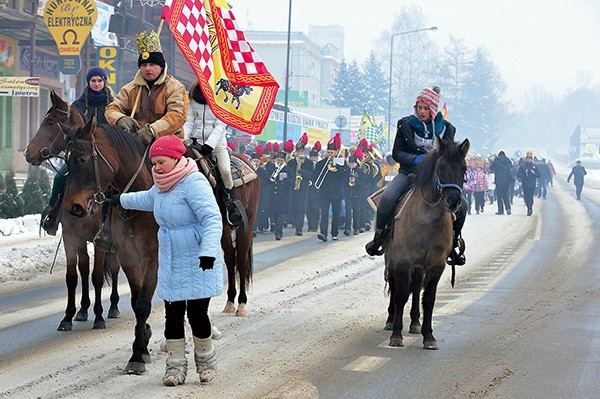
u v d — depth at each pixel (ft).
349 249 64.39
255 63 35.94
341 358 28.45
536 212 115.14
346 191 77.61
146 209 24.57
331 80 438.81
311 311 37.58
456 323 35.35
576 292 44.09
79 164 26.27
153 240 26.45
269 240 72.23
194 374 25.88
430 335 30.30
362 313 37.24
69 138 26.32
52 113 34.94
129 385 24.38
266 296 41.52
